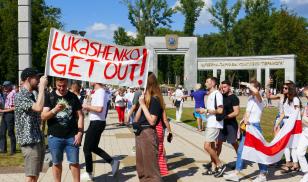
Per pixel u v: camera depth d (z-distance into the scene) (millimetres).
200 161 10391
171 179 8438
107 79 7871
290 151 9367
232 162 10055
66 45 7617
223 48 85250
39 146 6031
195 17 82250
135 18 76000
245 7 83062
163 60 107312
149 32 75875
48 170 9000
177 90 22125
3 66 62906
